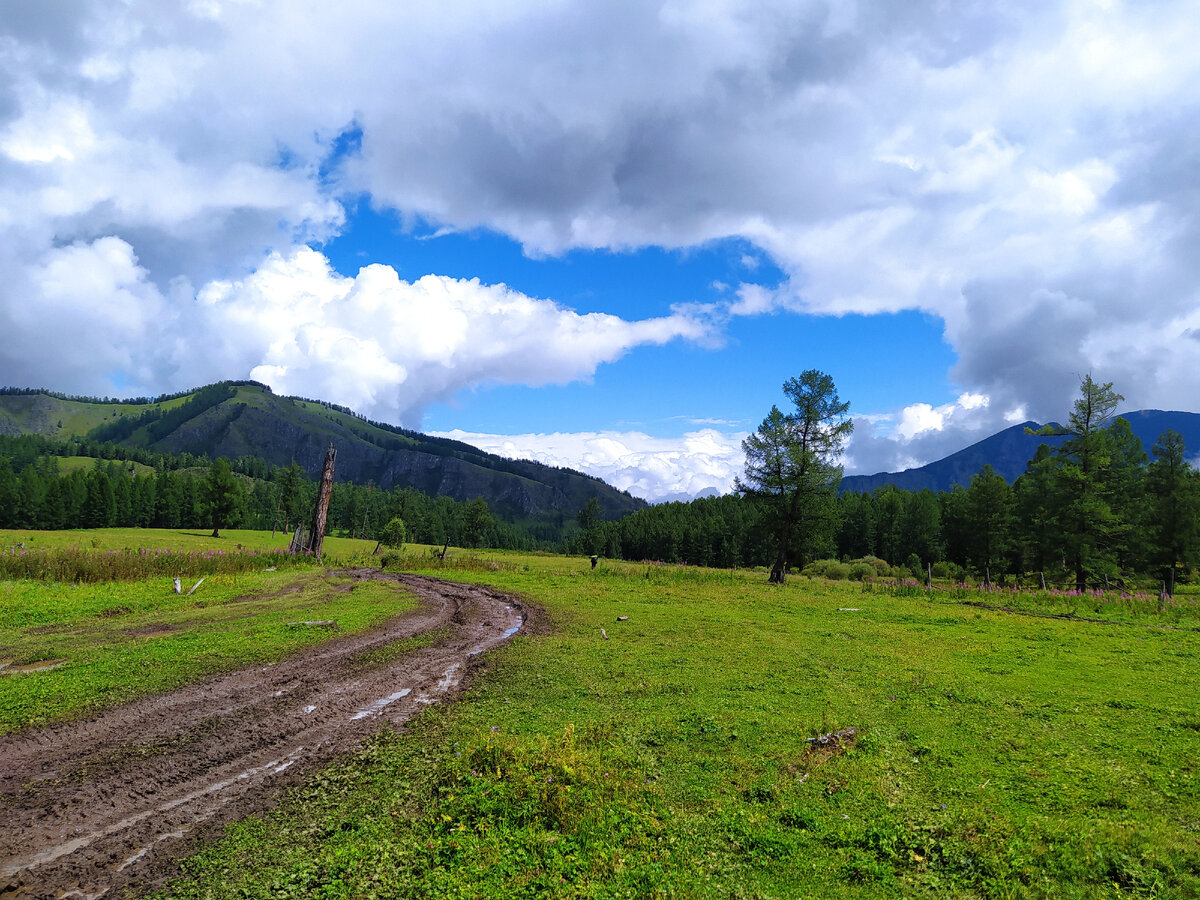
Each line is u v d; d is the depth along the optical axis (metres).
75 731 9.81
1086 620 22.61
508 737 8.89
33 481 112.44
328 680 12.89
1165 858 5.85
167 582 26.88
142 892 5.90
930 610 24.44
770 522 42.84
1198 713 10.39
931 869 5.97
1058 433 44.91
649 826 6.82
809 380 41.88
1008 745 9.00
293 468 117.06
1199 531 55.16
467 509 115.62
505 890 5.84
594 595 26.77
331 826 7.05
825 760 8.52
